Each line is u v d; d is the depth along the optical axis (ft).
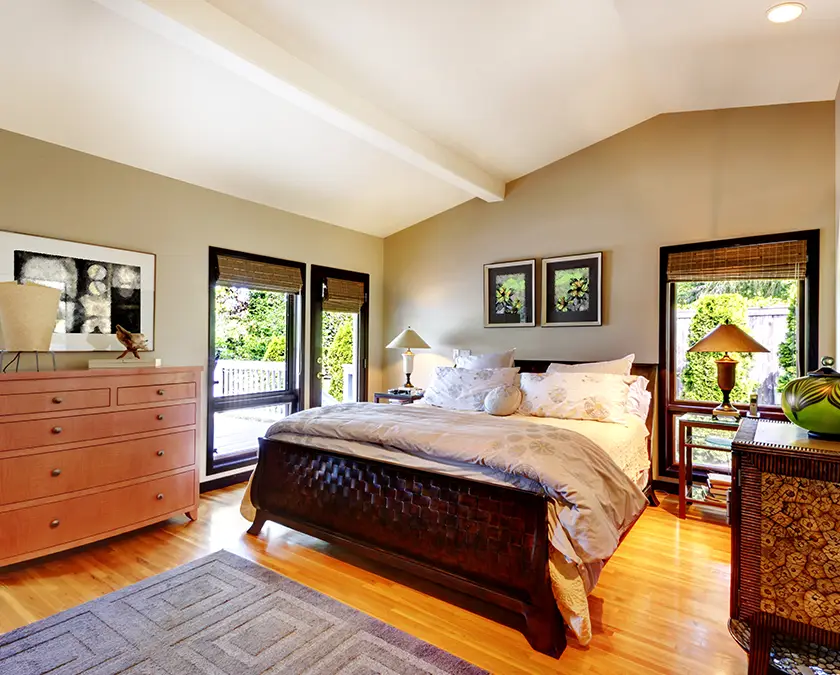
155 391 9.66
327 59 8.64
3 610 6.86
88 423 8.64
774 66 9.07
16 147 9.11
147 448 9.52
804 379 5.07
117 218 10.60
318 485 8.66
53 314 8.71
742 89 10.23
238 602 7.07
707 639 6.25
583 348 13.39
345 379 16.43
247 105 9.46
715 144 11.51
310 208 14.48
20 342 8.27
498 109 10.85
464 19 7.81
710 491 10.58
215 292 12.66
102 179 10.37
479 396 12.36
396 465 7.64
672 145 12.03
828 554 4.35
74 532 8.43
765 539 4.61
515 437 7.18
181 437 10.14
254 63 7.75
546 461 6.52
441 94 10.05
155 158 10.78
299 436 9.23
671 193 12.06
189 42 7.18
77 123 9.25
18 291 8.25
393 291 17.49
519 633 6.41
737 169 11.24
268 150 11.19
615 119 12.01
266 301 14.06
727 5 7.18
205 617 6.68
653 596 7.31
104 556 8.57
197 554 8.70
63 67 7.83
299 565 8.30
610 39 8.42
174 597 7.19
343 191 13.82
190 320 11.96
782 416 10.66
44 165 9.48
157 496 9.67
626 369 11.85
